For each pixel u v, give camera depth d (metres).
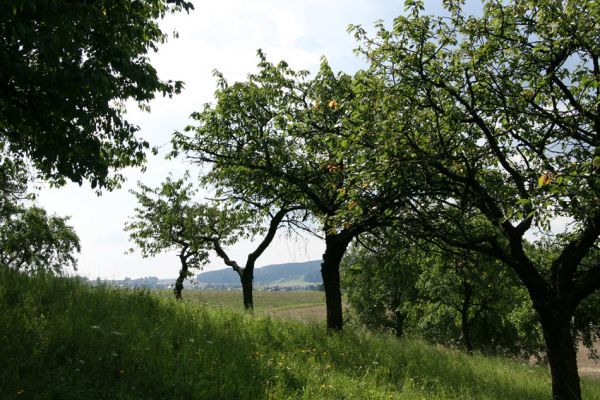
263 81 16.25
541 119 10.63
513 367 17.36
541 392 12.77
